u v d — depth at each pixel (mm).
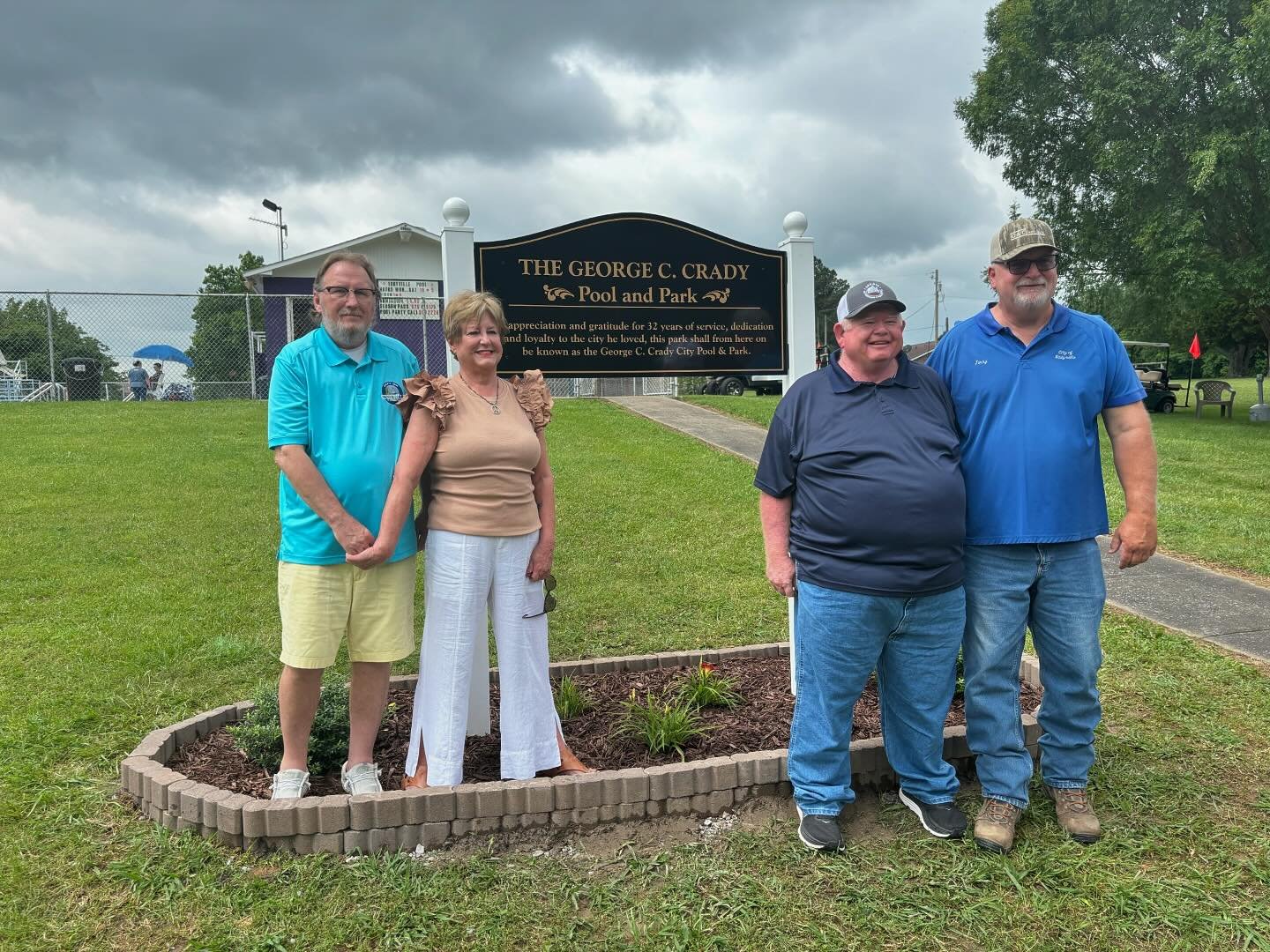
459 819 2686
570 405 16688
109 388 17625
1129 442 2719
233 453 10828
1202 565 6402
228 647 4594
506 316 3648
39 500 8094
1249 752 3381
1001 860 2637
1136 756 3342
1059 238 21328
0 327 17766
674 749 3211
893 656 2748
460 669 2852
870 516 2555
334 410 2736
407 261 24391
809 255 4008
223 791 2748
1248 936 2277
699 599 5664
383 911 2373
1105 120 18000
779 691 3816
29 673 4180
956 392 2775
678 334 3871
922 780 2840
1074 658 2756
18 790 3021
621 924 2359
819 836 2684
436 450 2777
